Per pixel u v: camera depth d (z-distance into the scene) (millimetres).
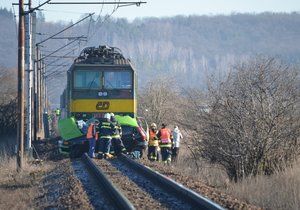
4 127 108812
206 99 41312
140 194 29109
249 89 38031
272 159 37750
